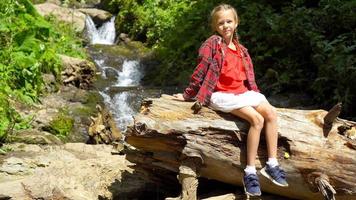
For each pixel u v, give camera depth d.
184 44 10.30
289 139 3.80
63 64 8.27
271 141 3.72
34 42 8.00
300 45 8.30
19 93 7.00
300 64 8.27
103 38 12.68
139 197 4.71
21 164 5.05
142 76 10.23
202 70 3.82
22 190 4.21
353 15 7.62
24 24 8.38
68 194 4.33
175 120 3.91
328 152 3.72
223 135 3.87
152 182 4.81
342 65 6.80
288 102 7.61
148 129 3.84
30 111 6.78
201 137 3.86
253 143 3.71
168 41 10.91
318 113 3.94
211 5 10.73
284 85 8.12
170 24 11.53
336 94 6.91
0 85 6.81
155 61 10.70
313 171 3.72
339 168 3.68
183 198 3.86
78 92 7.85
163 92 8.60
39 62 7.80
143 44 11.73
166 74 9.89
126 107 8.02
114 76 9.91
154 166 4.28
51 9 11.90
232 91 3.83
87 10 13.21
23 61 7.42
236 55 3.90
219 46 3.83
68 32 10.53
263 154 3.83
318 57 7.38
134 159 4.23
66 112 7.05
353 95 6.89
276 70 8.44
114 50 11.06
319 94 7.41
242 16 9.61
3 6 8.48
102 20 12.98
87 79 8.61
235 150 3.86
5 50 7.45
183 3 12.09
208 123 3.87
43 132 6.36
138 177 4.94
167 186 4.59
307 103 7.55
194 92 3.91
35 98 7.16
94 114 7.25
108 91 8.41
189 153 3.82
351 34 7.68
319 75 7.42
